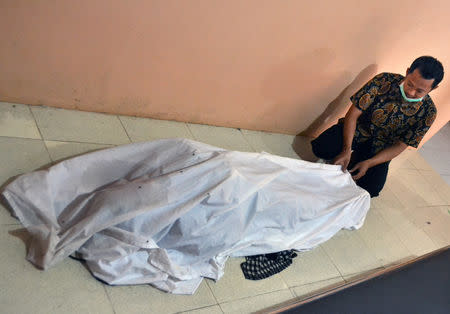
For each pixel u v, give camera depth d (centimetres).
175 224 173
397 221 305
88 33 213
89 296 162
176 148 192
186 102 267
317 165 235
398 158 396
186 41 235
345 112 330
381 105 264
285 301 201
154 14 218
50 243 160
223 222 177
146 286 175
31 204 170
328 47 276
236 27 240
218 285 191
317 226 224
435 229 317
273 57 265
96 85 236
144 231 167
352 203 236
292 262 224
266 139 311
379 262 257
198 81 258
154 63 238
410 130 267
